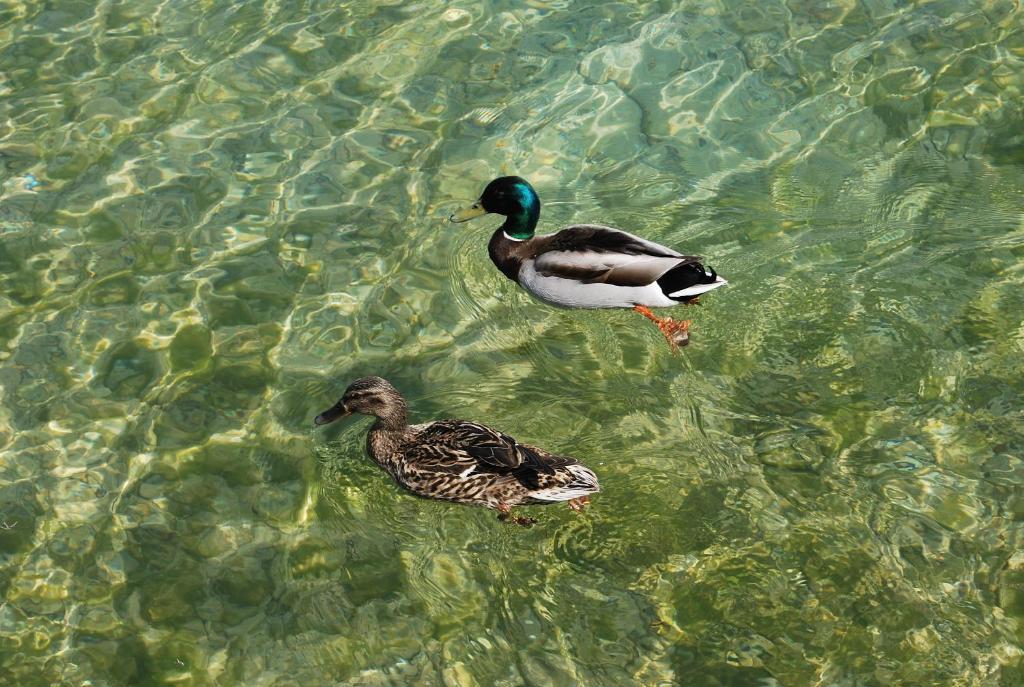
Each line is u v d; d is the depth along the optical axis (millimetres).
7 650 6301
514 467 6781
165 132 10211
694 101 10508
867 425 7289
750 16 11531
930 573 6277
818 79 10648
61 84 10773
